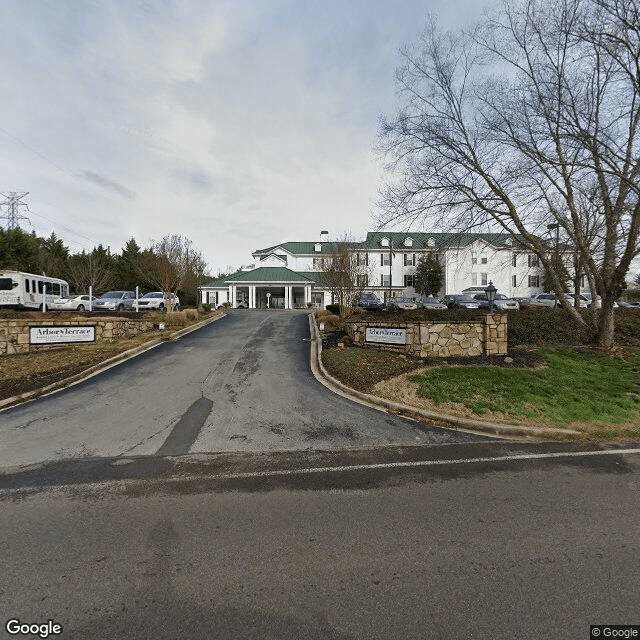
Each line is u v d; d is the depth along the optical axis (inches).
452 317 656.4
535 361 374.9
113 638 77.7
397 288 1723.7
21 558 102.3
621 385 302.8
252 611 85.0
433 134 453.7
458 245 647.8
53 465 165.0
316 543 110.3
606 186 434.9
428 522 122.0
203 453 179.6
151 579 94.7
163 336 524.1
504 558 103.8
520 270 1731.1
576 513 128.1
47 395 273.3
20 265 1311.5
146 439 196.4
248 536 113.4
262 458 174.6
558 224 519.2
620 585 93.4
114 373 338.0
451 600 88.3
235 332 598.9
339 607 86.2
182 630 79.7
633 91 404.8
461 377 310.8
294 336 554.9
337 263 877.8
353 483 149.9
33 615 83.4
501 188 459.5
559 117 395.5
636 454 183.0
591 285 512.4
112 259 1691.7
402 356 388.5
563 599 88.7
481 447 191.3
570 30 391.2
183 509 129.1
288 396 275.7
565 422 226.4
